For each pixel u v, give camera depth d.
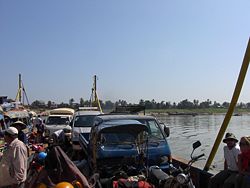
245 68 7.79
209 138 46.72
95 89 34.69
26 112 25.20
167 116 141.88
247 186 6.46
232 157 7.41
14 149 6.75
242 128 68.88
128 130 8.87
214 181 7.53
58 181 5.64
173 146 36.91
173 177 7.19
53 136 13.28
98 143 9.05
